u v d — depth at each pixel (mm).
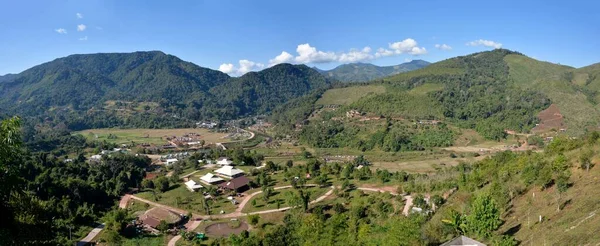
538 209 60438
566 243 44094
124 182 137625
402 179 129375
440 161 185750
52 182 111562
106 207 119750
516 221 60500
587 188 57969
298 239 77250
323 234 73812
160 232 98625
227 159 178125
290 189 126438
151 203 123500
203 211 113625
